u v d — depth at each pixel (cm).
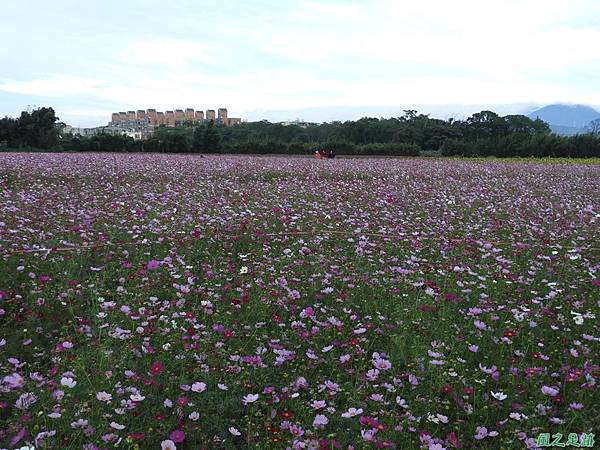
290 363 360
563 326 438
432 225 898
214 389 323
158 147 4138
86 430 262
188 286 484
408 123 6250
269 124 6431
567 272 592
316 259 614
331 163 2572
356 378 340
